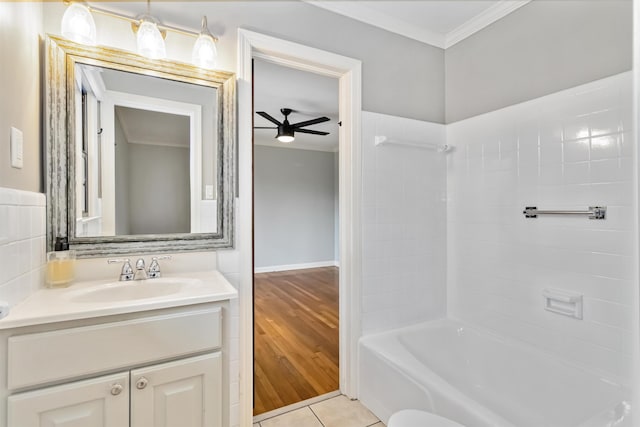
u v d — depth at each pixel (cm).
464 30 218
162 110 154
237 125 166
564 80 165
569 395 154
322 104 358
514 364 180
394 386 166
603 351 149
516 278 188
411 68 220
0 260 93
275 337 284
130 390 106
